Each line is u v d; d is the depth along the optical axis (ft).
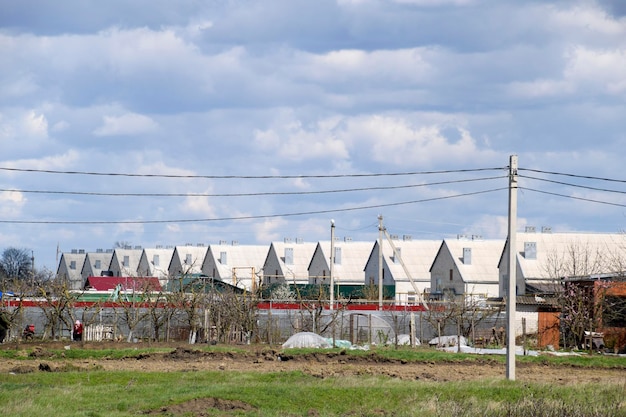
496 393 92.12
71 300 163.84
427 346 158.51
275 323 167.43
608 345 167.43
